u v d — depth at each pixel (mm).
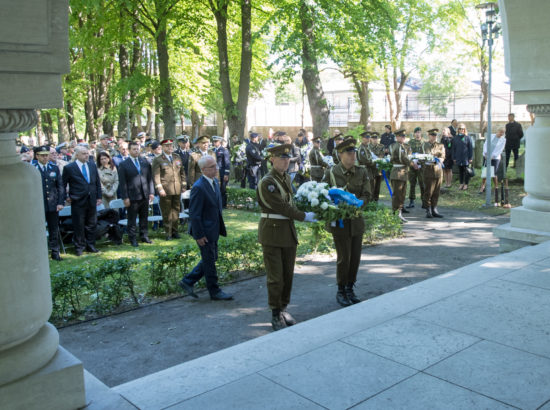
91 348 5258
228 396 3158
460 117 39438
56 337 3031
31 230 2736
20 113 2662
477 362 3518
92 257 9133
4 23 2502
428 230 10883
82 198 9289
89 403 3025
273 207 5316
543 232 6941
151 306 6535
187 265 7414
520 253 6332
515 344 3787
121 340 5445
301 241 9594
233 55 29328
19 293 2684
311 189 5766
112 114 22625
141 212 10336
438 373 3377
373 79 28812
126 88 20656
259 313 6133
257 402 3080
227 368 3531
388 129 20594
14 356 2719
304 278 7484
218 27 20547
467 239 9891
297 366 3531
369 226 9781
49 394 2816
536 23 6336
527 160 7137
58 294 6086
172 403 3080
